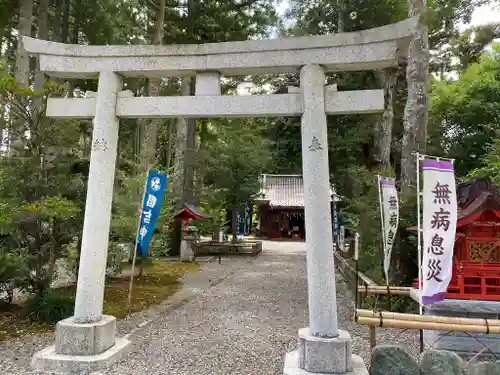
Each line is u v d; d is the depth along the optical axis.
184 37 17.03
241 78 20.02
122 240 11.53
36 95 7.05
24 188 7.40
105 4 13.62
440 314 5.77
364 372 4.78
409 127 9.60
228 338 6.83
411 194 9.01
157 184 8.79
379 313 4.77
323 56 5.27
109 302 9.23
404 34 4.90
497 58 15.54
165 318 8.10
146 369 5.26
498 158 9.73
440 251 5.16
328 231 5.04
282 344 6.55
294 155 22.77
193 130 20.31
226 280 13.16
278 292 11.23
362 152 18.31
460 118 16.05
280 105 5.43
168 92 18.52
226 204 22.02
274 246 28.19
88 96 5.96
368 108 5.19
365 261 10.16
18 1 12.29
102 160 5.68
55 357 5.19
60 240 7.76
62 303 7.31
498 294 5.74
